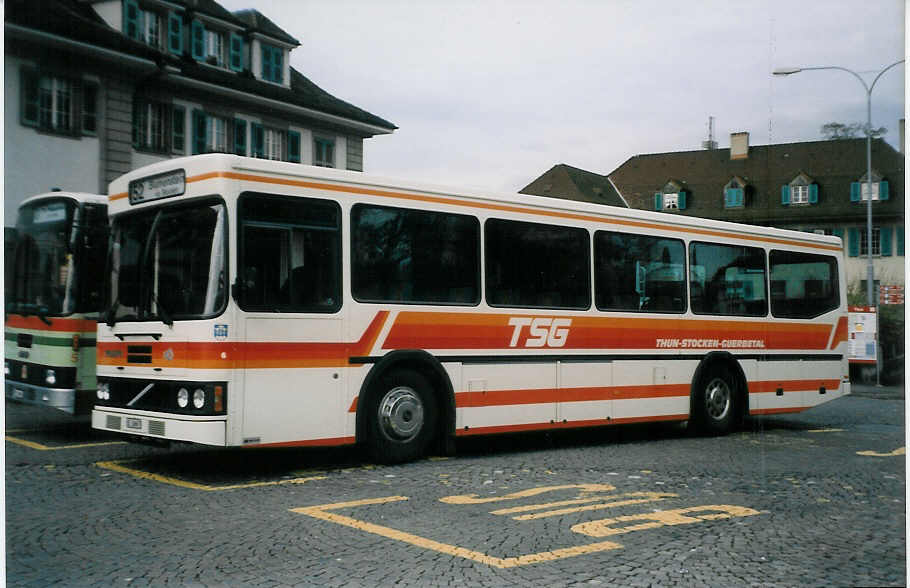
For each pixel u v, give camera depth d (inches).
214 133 972.6
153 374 344.5
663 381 484.4
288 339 343.0
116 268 371.2
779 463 404.8
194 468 370.6
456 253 401.1
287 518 275.7
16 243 455.5
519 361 420.2
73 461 385.1
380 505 297.1
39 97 794.8
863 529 271.0
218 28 995.3
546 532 261.3
